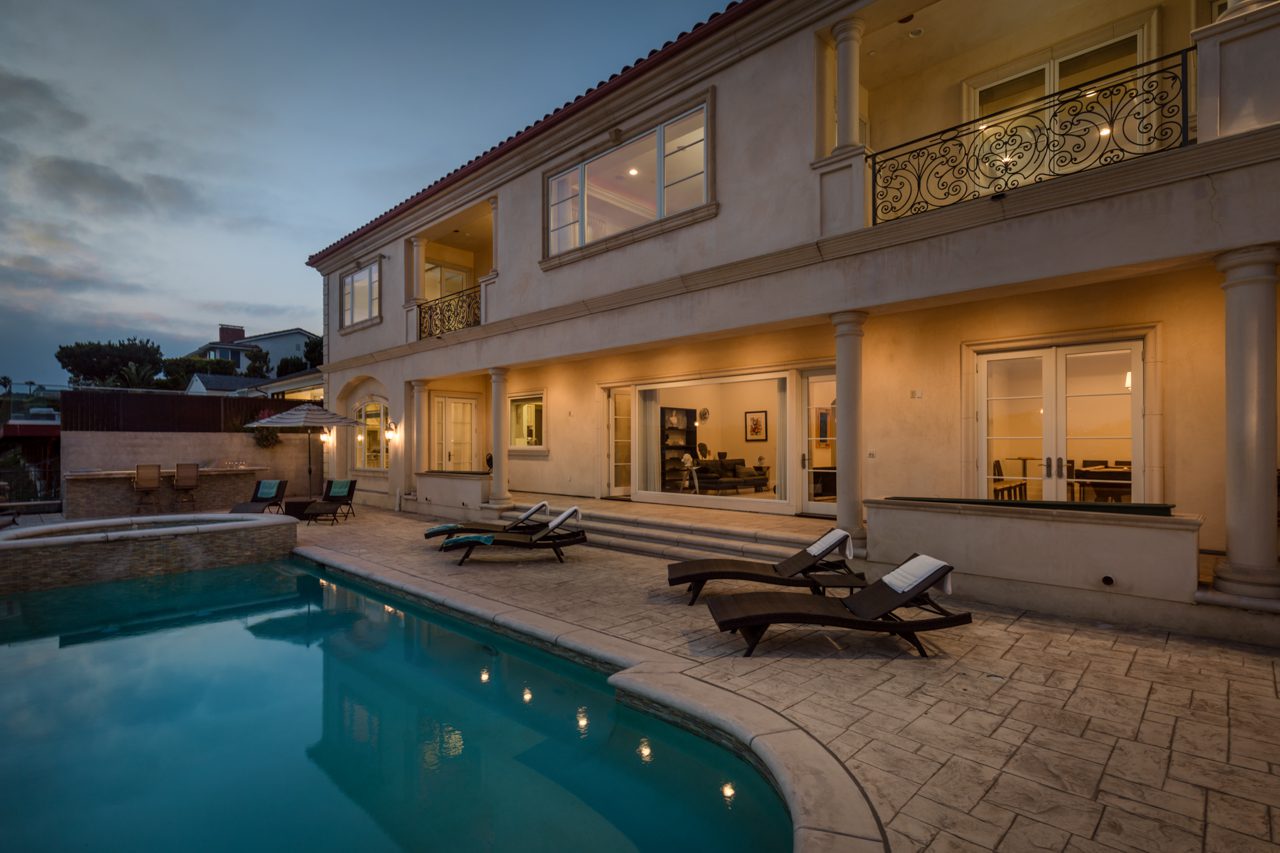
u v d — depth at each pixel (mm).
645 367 11594
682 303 8180
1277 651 4457
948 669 4238
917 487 8039
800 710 3580
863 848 2230
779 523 8734
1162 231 4852
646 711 3992
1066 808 2566
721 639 5000
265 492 13102
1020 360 7359
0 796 3400
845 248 6512
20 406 24953
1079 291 6910
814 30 6852
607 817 3127
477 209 11930
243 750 3959
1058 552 5418
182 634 6363
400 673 5262
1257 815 2508
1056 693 3807
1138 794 2674
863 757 3016
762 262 7152
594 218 9586
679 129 8344
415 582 7230
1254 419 4586
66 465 13945
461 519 11953
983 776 2830
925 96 8367
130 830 3059
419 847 2875
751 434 10453
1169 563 4910
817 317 6949
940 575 4484
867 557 6492
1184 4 6613
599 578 7348
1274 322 4559
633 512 10188
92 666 5500
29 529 8891
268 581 8453
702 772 3588
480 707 4547
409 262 13625
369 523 12203
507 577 7441
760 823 3049
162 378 34250
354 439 16203
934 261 6000
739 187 7547
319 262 16453
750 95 7461
